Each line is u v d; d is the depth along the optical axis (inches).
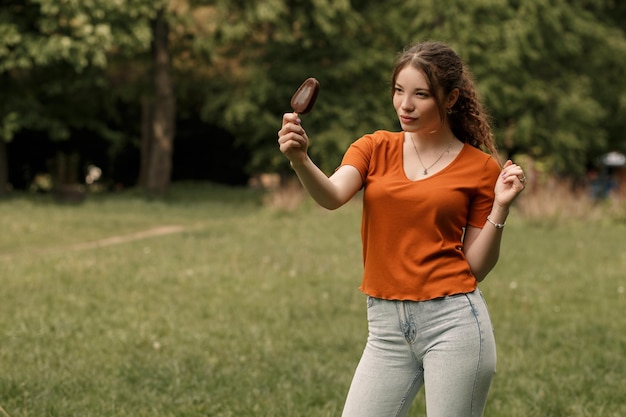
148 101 1163.3
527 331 311.4
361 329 312.5
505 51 1026.7
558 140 1107.3
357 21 1058.7
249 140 1128.2
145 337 286.2
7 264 446.6
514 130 1082.1
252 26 1060.5
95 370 243.6
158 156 1099.3
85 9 897.5
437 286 119.7
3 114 975.0
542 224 717.3
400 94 121.0
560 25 1096.2
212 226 704.4
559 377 241.8
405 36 1056.8
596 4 1198.9
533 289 408.2
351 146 126.6
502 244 583.8
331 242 591.5
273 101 1087.6
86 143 1320.1
